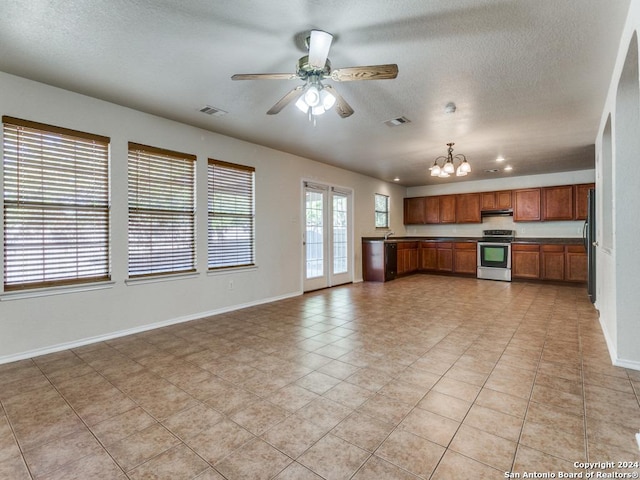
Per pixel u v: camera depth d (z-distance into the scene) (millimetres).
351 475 1431
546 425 1778
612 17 1970
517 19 1994
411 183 8438
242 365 2621
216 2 1832
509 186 7422
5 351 2686
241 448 1619
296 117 3652
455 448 1601
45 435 1732
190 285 3973
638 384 2236
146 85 2885
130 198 3447
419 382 2311
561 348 2939
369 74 2123
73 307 3047
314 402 2051
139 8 1882
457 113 3533
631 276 2510
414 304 4781
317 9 1894
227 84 2863
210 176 4191
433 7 1880
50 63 2512
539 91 2984
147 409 1982
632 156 2512
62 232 3000
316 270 6000
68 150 3018
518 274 6875
